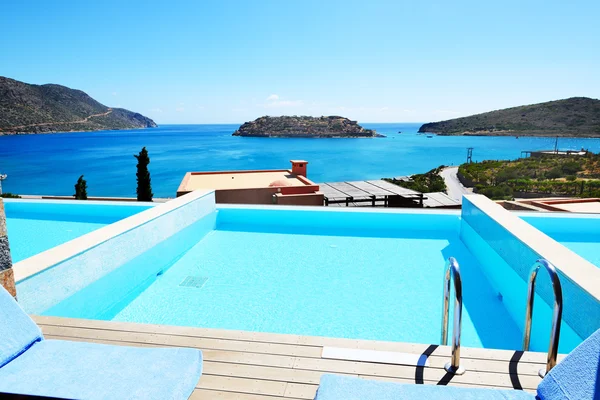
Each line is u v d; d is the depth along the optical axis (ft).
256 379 5.64
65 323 7.24
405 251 16.69
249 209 20.93
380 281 13.71
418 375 5.65
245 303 12.19
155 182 207.31
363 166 304.50
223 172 62.75
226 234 19.57
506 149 469.98
